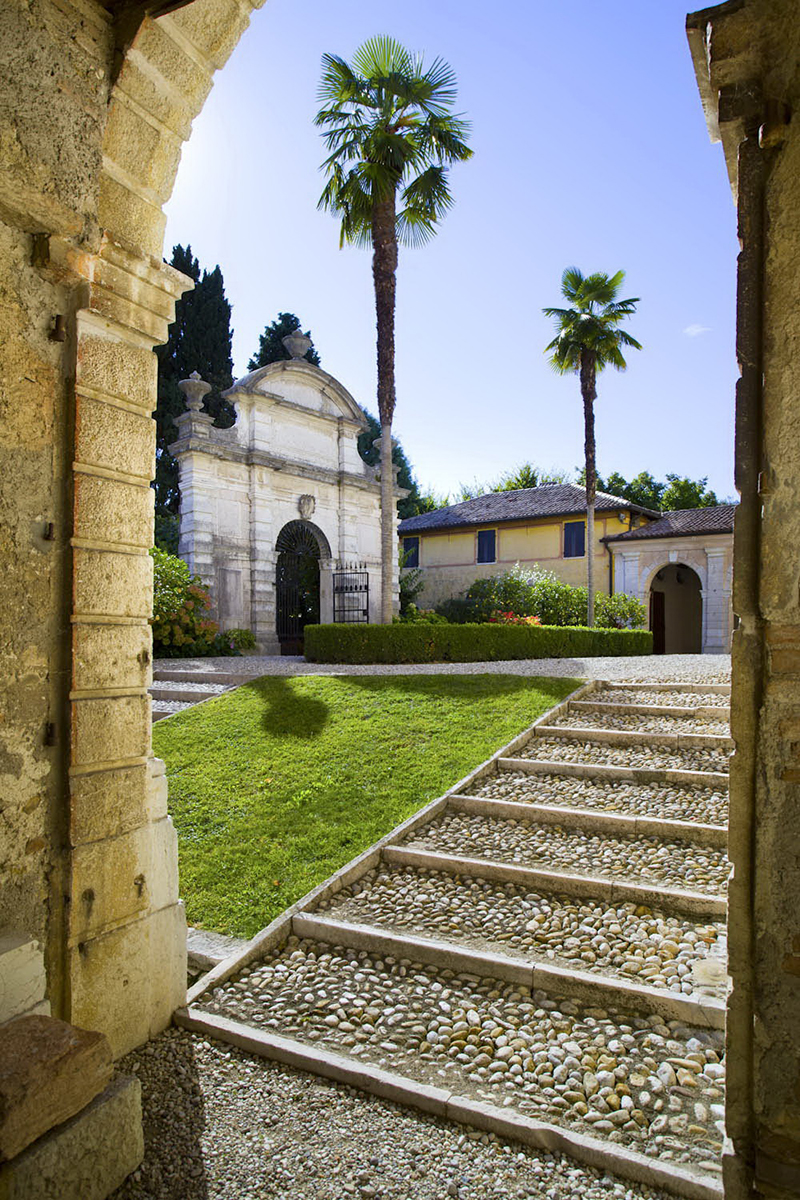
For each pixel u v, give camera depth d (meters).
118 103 3.12
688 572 28.70
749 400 2.05
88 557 3.03
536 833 5.22
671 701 8.17
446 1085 2.90
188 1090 2.92
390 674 9.95
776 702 2.00
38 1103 2.18
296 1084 2.96
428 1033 3.27
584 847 4.96
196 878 4.86
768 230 2.02
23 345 2.81
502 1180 2.43
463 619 24.56
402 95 14.66
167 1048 3.22
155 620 14.33
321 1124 2.71
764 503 2.00
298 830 5.41
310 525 18.94
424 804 5.69
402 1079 2.89
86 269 2.99
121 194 3.24
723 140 2.27
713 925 4.00
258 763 6.86
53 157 2.77
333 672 11.33
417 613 22.17
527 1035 3.22
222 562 16.61
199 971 3.94
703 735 6.60
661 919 4.09
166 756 7.30
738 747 2.05
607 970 3.61
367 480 20.38
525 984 3.58
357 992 3.62
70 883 2.92
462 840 5.16
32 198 2.70
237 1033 3.24
